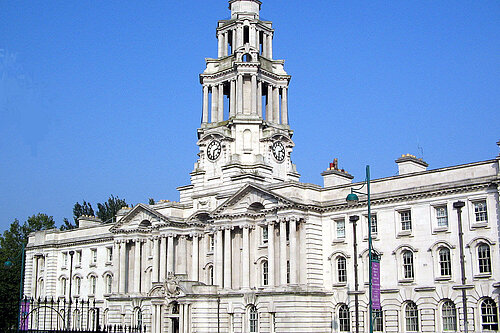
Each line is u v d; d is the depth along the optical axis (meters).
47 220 159.75
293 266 80.12
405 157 81.25
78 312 104.25
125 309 101.00
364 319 77.50
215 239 90.06
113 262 105.50
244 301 84.81
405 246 75.38
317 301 80.56
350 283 79.81
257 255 86.81
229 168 95.31
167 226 97.31
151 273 101.38
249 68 99.44
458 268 70.75
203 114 102.94
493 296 67.31
